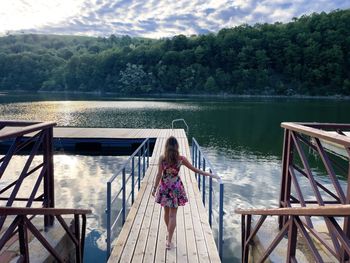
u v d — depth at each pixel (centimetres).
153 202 532
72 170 1045
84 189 851
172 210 367
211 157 1281
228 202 775
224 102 5053
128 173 1006
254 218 526
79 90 9200
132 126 2198
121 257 350
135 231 418
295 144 357
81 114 2927
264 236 380
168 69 8269
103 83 8938
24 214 241
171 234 366
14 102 4566
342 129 368
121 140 1349
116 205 729
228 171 1070
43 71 10031
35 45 15200
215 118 2722
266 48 8094
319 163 1185
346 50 7269
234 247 555
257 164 1166
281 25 9306
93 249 533
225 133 1922
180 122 2436
